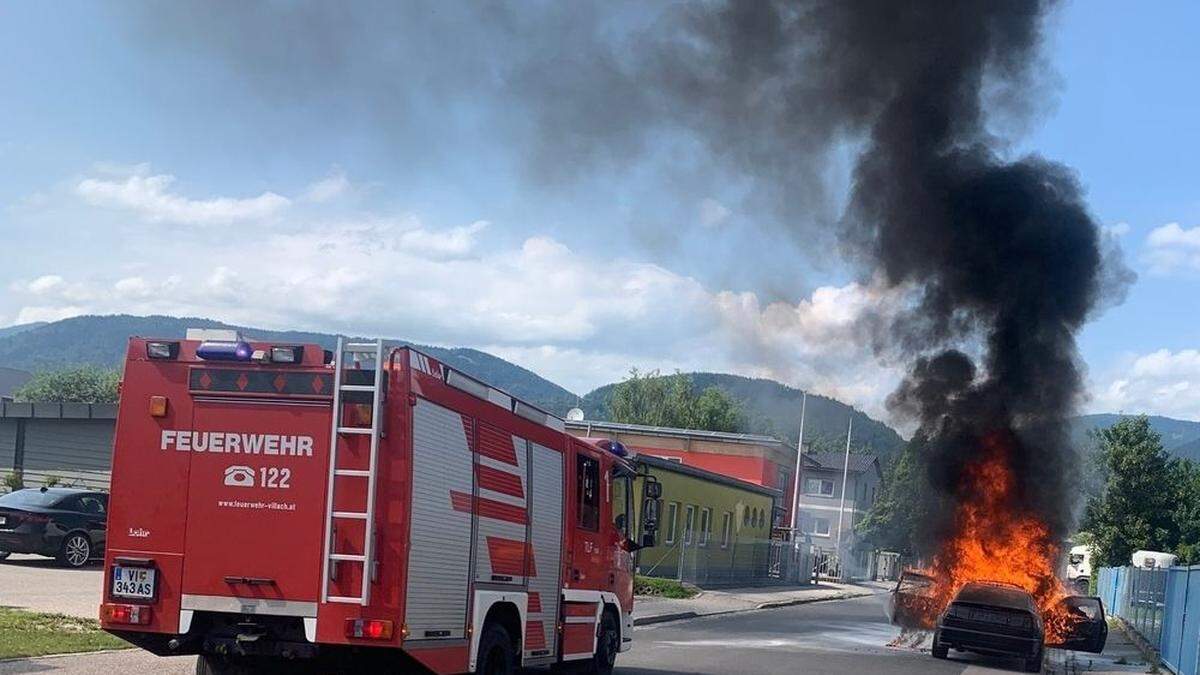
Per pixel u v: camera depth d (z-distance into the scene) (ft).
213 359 29.17
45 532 71.92
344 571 27.96
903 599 89.76
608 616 44.52
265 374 28.91
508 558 34.27
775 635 75.46
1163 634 79.25
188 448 29.04
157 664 37.60
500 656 34.17
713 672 49.44
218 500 28.78
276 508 28.53
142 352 29.50
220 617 28.78
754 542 161.99
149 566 28.76
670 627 76.74
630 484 46.50
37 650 38.01
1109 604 158.40
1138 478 158.20
